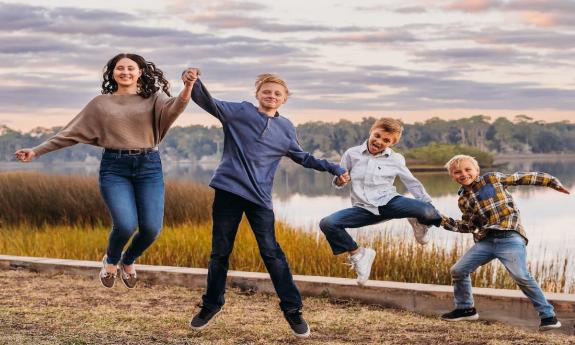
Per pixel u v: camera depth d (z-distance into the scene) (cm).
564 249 1083
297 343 533
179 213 1417
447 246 927
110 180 512
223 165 515
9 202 1438
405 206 591
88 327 572
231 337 547
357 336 554
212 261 534
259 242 523
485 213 569
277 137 519
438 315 627
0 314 611
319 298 675
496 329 581
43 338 536
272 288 697
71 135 508
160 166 524
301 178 5572
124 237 508
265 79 523
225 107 512
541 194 3119
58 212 1431
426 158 5094
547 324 560
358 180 607
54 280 760
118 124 508
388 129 598
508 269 565
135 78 516
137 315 612
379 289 651
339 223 609
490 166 5638
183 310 631
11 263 819
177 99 499
